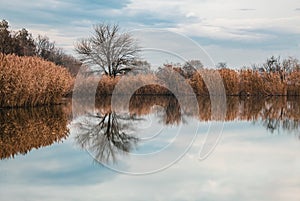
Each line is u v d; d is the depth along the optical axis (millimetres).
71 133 12164
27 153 8969
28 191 6094
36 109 20266
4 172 7219
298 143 10586
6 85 18906
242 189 6344
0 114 16969
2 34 35531
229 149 9641
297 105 27297
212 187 6461
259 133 12633
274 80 38375
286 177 7070
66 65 36625
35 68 21516
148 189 6316
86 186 6430
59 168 7578
